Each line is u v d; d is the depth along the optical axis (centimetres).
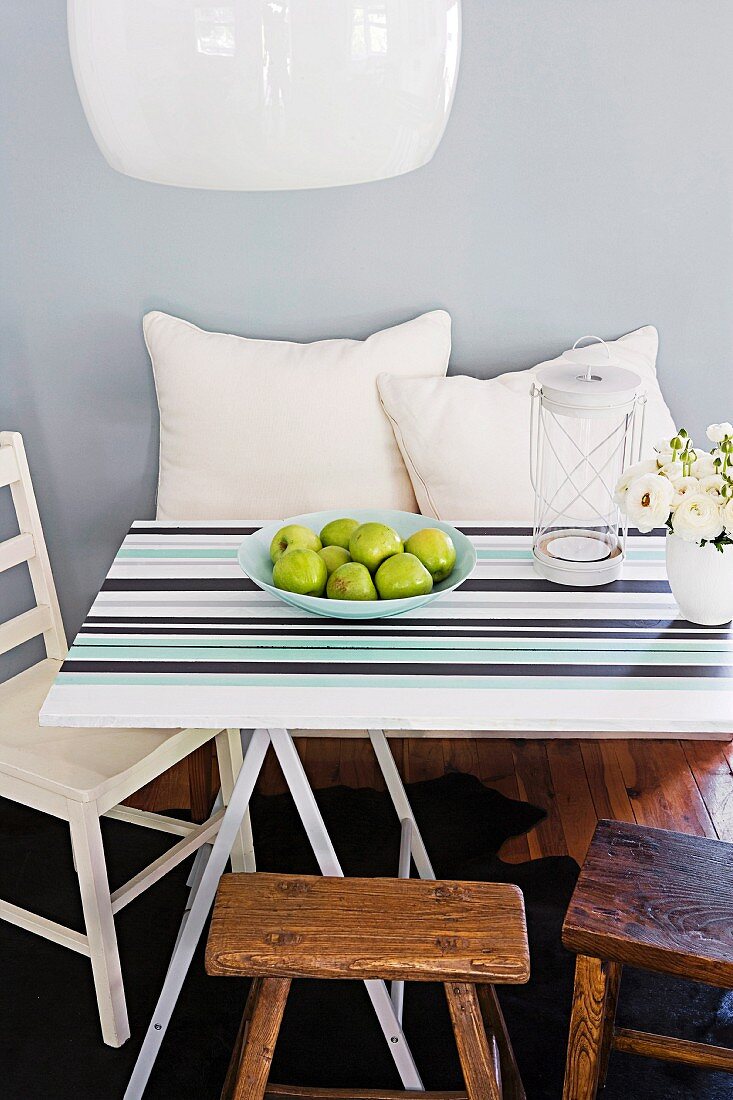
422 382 220
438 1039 178
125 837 226
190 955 159
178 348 226
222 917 125
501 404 216
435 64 114
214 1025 181
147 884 177
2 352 243
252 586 175
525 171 223
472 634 158
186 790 240
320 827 155
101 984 173
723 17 210
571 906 137
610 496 200
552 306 236
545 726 137
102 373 245
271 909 126
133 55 106
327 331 239
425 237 229
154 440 251
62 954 197
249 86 106
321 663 150
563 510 207
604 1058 162
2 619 267
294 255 231
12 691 197
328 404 221
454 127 220
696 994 187
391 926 123
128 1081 171
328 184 118
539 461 210
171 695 143
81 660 152
